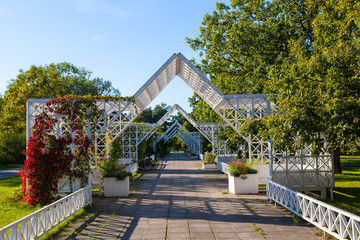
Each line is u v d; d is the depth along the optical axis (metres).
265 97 11.12
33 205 9.37
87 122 9.91
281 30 14.38
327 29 6.65
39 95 35.38
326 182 10.30
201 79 11.63
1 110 39.94
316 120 5.84
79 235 6.04
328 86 5.52
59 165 9.45
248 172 11.25
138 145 23.55
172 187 13.30
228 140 20.81
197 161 34.34
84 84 44.38
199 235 5.97
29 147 9.55
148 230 6.38
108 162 11.34
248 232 6.15
